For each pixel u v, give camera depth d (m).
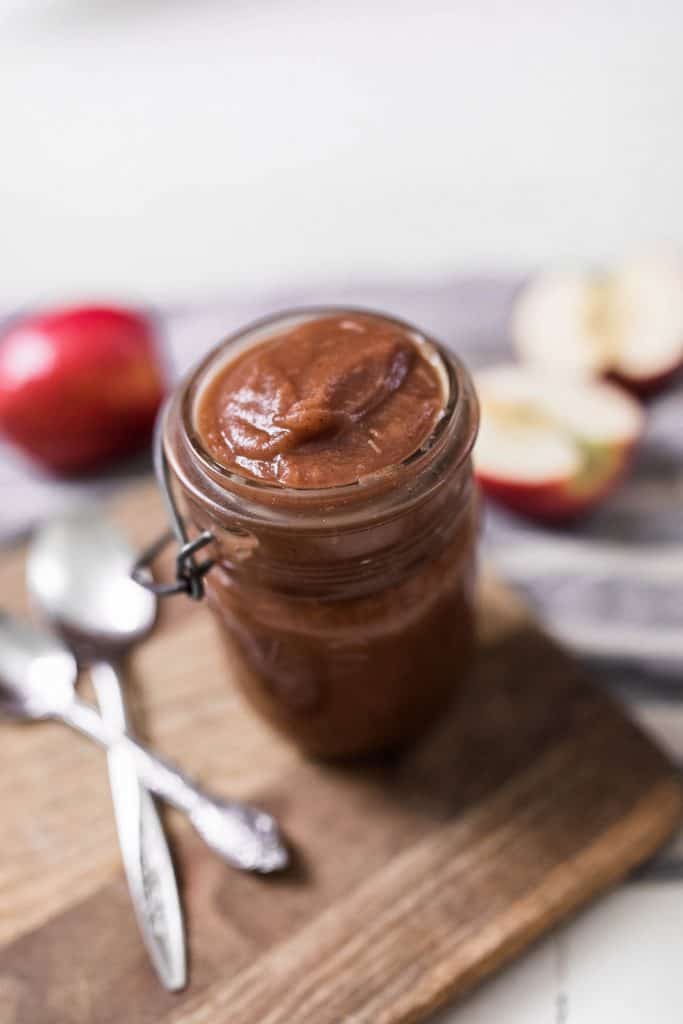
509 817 0.50
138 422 0.62
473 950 0.47
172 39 0.84
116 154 0.78
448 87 0.79
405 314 0.67
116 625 0.55
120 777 0.51
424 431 0.45
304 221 0.73
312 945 0.48
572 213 0.71
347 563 0.45
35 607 0.56
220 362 0.48
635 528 0.59
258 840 0.49
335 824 0.50
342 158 0.76
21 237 0.74
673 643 0.55
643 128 0.75
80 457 0.63
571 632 0.56
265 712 0.51
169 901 0.49
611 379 0.63
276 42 0.83
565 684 0.53
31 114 0.81
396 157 0.76
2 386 0.60
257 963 0.48
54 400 0.60
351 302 0.67
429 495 0.44
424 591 0.47
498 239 0.71
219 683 0.54
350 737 0.50
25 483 0.63
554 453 0.58
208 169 0.77
